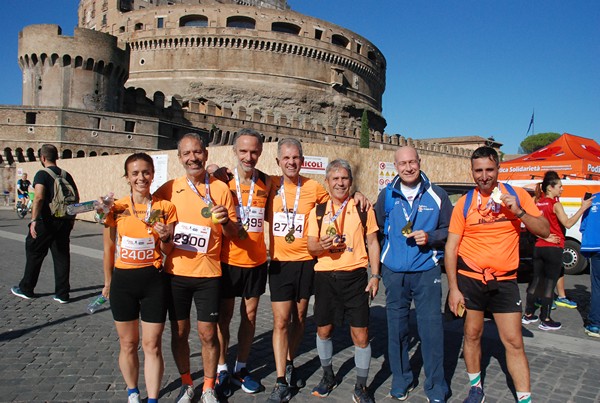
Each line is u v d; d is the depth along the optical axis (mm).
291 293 4297
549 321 6461
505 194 3709
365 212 4250
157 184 17031
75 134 36062
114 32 70500
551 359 5184
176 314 3848
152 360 3711
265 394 4184
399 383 4133
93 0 75625
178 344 3889
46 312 6555
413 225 4141
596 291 6137
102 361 4766
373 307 7375
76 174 23078
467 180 22047
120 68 44594
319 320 4176
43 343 5262
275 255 4348
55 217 7035
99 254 11938
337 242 3977
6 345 5164
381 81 83000
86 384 4199
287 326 4234
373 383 4469
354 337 4066
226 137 23812
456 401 4090
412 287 4160
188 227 3838
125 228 3688
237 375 4406
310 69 68500
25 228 18406
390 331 4215
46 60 41875
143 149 38531
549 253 6406
